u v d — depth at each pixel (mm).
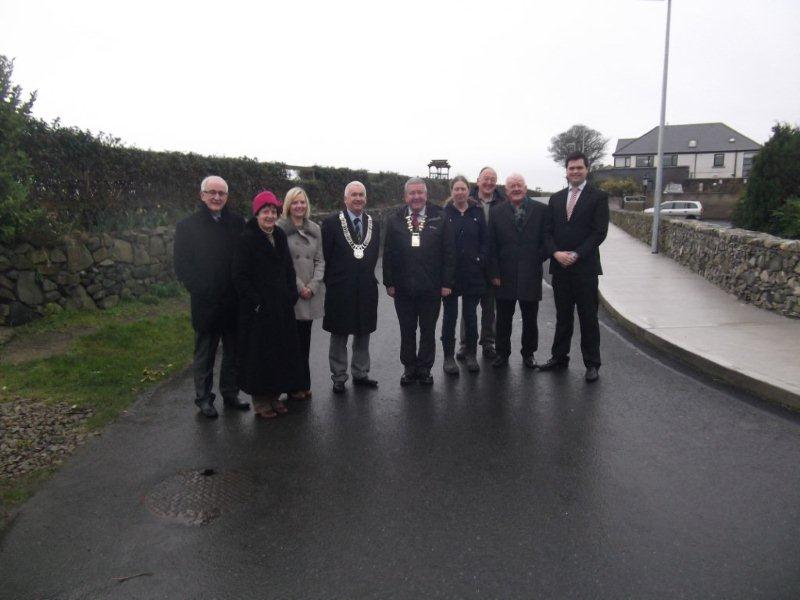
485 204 6363
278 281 4758
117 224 8508
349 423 4758
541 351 6898
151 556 3039
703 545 3006
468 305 6012
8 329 6664
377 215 19672
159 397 5383
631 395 5238
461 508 3420
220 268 4816
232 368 5164
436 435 4477
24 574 2910
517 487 3652
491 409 4992
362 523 3293
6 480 3844
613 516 3297
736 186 44062
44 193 7523
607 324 8062
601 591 2678
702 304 8617
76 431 4598
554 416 4797
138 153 9164
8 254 6805
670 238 14336
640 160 64375
